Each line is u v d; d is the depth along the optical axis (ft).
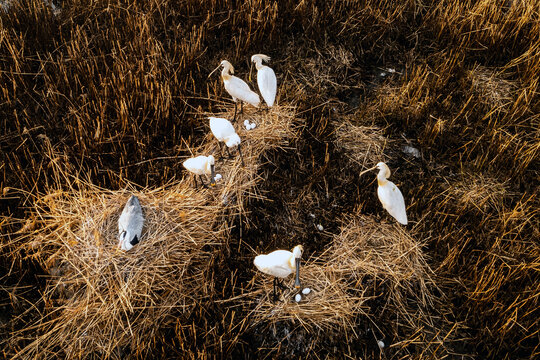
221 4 24.71
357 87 22.59
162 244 16.24
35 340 14.55
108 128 19.07
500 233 17.54
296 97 21.43
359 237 17.28
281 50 23.63
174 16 24.14
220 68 22.58
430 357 15.05
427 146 20.25
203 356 14.21
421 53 24.17
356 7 24.89
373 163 19.76
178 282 15.76
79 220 16.55
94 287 15.19
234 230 17.51
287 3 24.50
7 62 21.25
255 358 15.01
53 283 15.78
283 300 15.66
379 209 18.17
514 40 23.29
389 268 16.43
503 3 25.22
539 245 17.10
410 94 21.89
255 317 15.49
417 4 25.36
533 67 22.11
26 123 19.67
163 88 20.39
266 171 19.06
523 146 19.43
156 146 19.66
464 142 20.42
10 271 15.69
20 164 18.37
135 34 22.52
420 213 18.21
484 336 15.40
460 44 23.77
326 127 20.42
